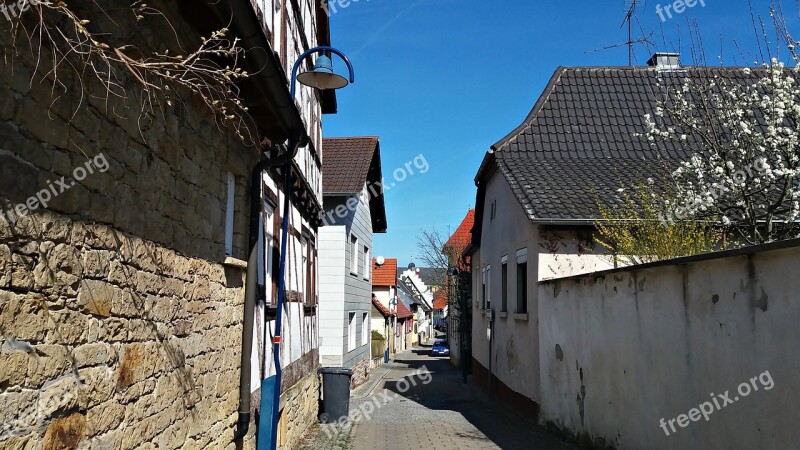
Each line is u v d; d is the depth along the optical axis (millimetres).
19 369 2773
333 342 18859
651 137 12078
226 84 4648
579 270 11867
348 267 19891
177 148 4652
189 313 4910
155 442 4230
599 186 12945
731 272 5238
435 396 18781
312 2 12883
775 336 4633
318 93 13773
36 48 2869
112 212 3639
